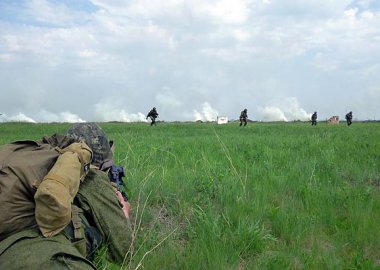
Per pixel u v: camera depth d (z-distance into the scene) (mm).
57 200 3197
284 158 10477
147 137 19516
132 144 13250
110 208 3896
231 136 20453
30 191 3359
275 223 5781
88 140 4336
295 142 14953
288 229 5566
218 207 6441
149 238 5109
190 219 6000
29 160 3475
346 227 5738
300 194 7066
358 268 4602
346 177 8781
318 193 6980
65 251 3188
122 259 4008
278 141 15641
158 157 10281
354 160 10367
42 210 3217
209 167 8555
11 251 3170
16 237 3248
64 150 3709
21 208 3322
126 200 4711
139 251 4789
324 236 5570
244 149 12352
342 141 15750
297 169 8852
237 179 7617
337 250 5094
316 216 6043
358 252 5000
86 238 3736
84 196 3814
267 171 8586
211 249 4887
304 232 5562
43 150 3633
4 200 3283
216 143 14586
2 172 3373
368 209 6367
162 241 4914
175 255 4816
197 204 6402
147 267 4543
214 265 4566
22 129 27969
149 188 6805
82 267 3201
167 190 6926
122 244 3928
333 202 6684
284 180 7742
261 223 5844
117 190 4324
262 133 24547
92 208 3812
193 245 5094
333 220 5953
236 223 5727
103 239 3912
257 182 7629
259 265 4684
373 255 5113
